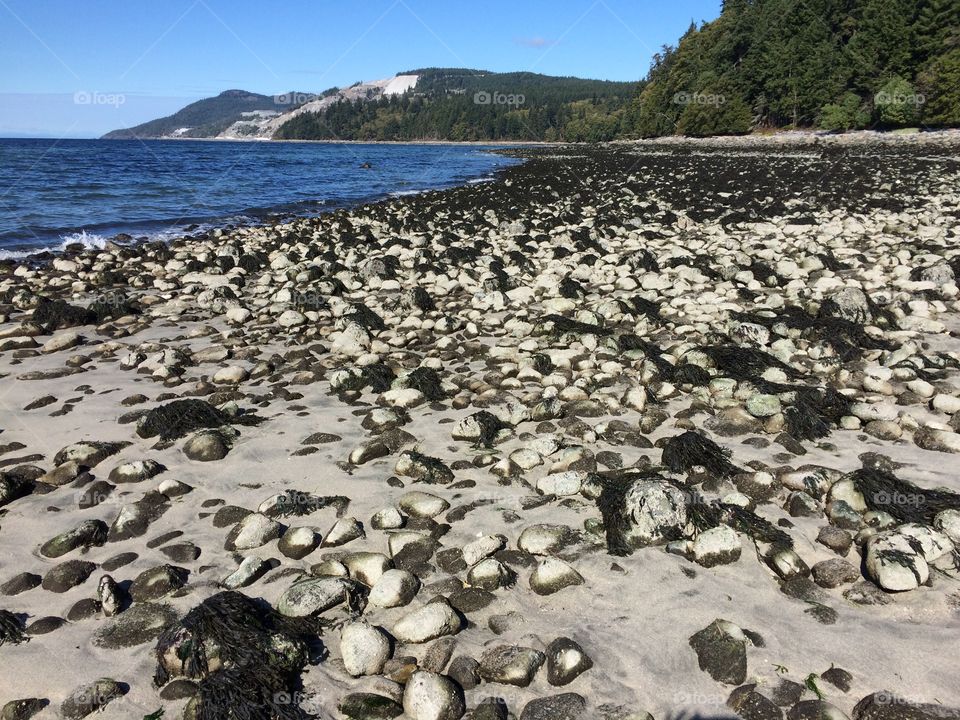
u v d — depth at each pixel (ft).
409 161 134.00
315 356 14.88
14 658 6.81
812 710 5.93
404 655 6.73
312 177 82.64
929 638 6.60
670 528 8.13
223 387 12.84
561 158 123.54
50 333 17.22
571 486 9.16
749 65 141.59
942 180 47.21
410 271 24.68
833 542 7.86
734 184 52.44
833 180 51.06
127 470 9.78
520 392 12.25
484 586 7.52
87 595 7.63
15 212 41.22
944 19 106.93
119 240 32.40
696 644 6.64
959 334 14.96
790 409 10.64
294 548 8.19
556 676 6.38
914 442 10.20
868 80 116.57
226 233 34.47
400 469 9.79
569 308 18.21
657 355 13.57
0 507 9.23
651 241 28.63
